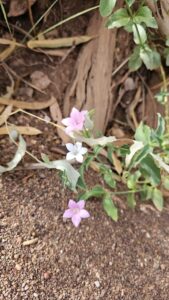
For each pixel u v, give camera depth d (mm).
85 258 244
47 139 276
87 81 284
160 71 294
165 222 271
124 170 270
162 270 253
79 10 289
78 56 288
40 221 246
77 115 242
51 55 288
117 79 292
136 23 261
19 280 231
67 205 255
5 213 244
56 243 243
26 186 255
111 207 255
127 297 240
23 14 284
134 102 298
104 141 251
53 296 232
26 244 239
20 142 252
